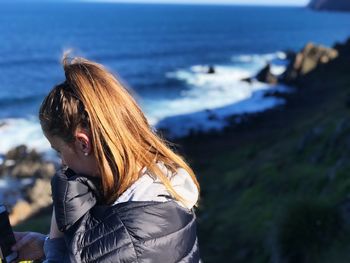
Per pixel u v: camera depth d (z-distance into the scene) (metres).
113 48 109.25
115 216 1.66
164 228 1.66
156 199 1.75
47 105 1.79
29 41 118.50
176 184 1.89
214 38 143.12
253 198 15.38
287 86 61.94
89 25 184.38
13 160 32.38
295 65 65.12
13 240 1.92
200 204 18.00
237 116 45.97
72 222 1.69
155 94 56.84
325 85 57.59
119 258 1.58
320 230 8.89
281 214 9.98
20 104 51.56
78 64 1.86
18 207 24.80
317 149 17.17
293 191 14.06
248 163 24.58
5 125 40.97
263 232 11.63
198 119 45.44
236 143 36.84
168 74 73.31
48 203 26.06
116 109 1.79
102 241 1.61
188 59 93.56
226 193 18.73
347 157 12.86
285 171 16.70
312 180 13.75
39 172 30.33
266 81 63.62
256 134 39.34
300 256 8.81
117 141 1.76
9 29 152.62
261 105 51.16
